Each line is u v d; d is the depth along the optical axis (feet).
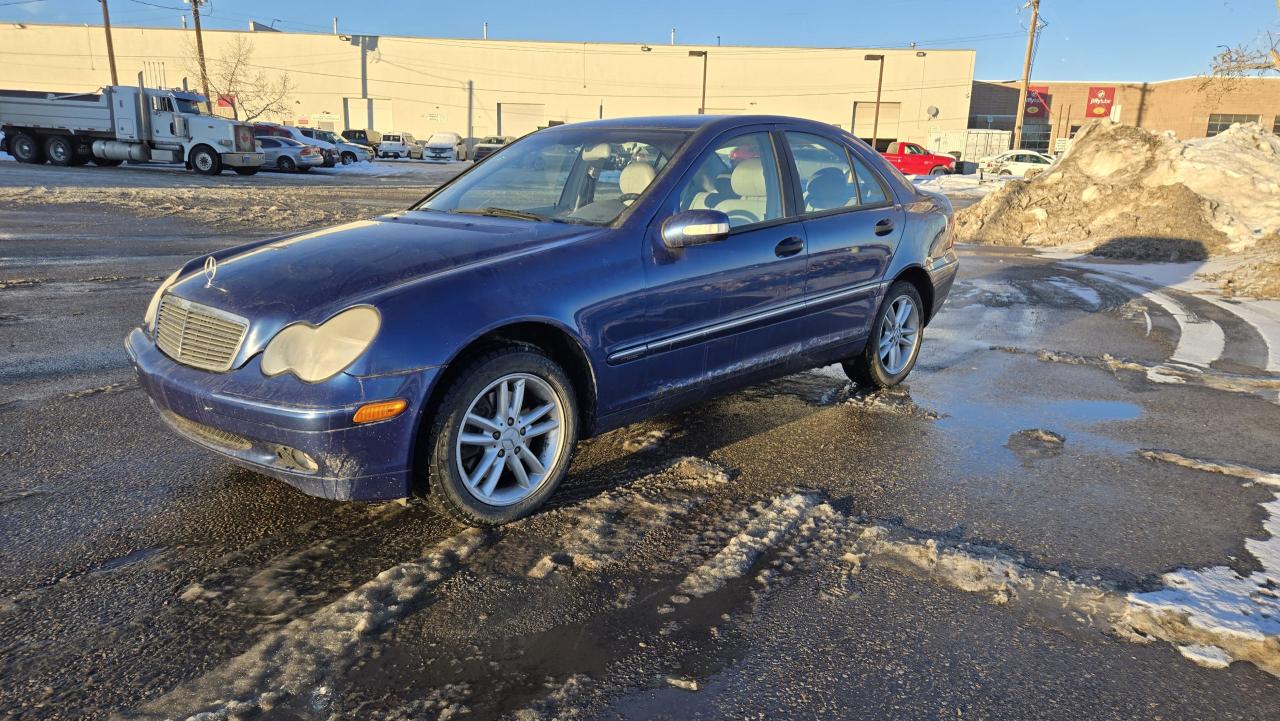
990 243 47.37
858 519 10.48
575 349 10.37
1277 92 179.42
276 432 8.67
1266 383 17.44
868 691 7.11
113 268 28.40
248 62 202.18
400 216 12.69
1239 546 9.96
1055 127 202.90
